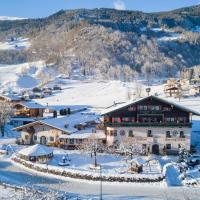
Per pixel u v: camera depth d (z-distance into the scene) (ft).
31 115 448.24
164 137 303.68
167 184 244.42
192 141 334.24
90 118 383.04
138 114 308.19
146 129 304.50
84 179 254.88
